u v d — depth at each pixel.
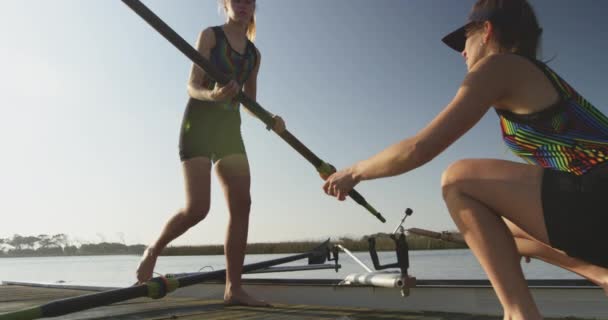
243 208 2.84
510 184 1.23
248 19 2.94
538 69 1.24
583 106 1.21
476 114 1.25
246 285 3.65
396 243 2.25
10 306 2.99
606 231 1.13
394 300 2.83
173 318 2.42
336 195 1.50
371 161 1.38
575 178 1.18
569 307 2.33
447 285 2.67
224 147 2.81
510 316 1.22
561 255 1.48
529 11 1.37
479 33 1.42
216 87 2.31
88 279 9.68
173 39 2.00
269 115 2.26
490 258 1.25
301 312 2.51
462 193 1.31
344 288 3.04
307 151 2.27
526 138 1.29
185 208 2.69
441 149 1.27
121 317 2.50
